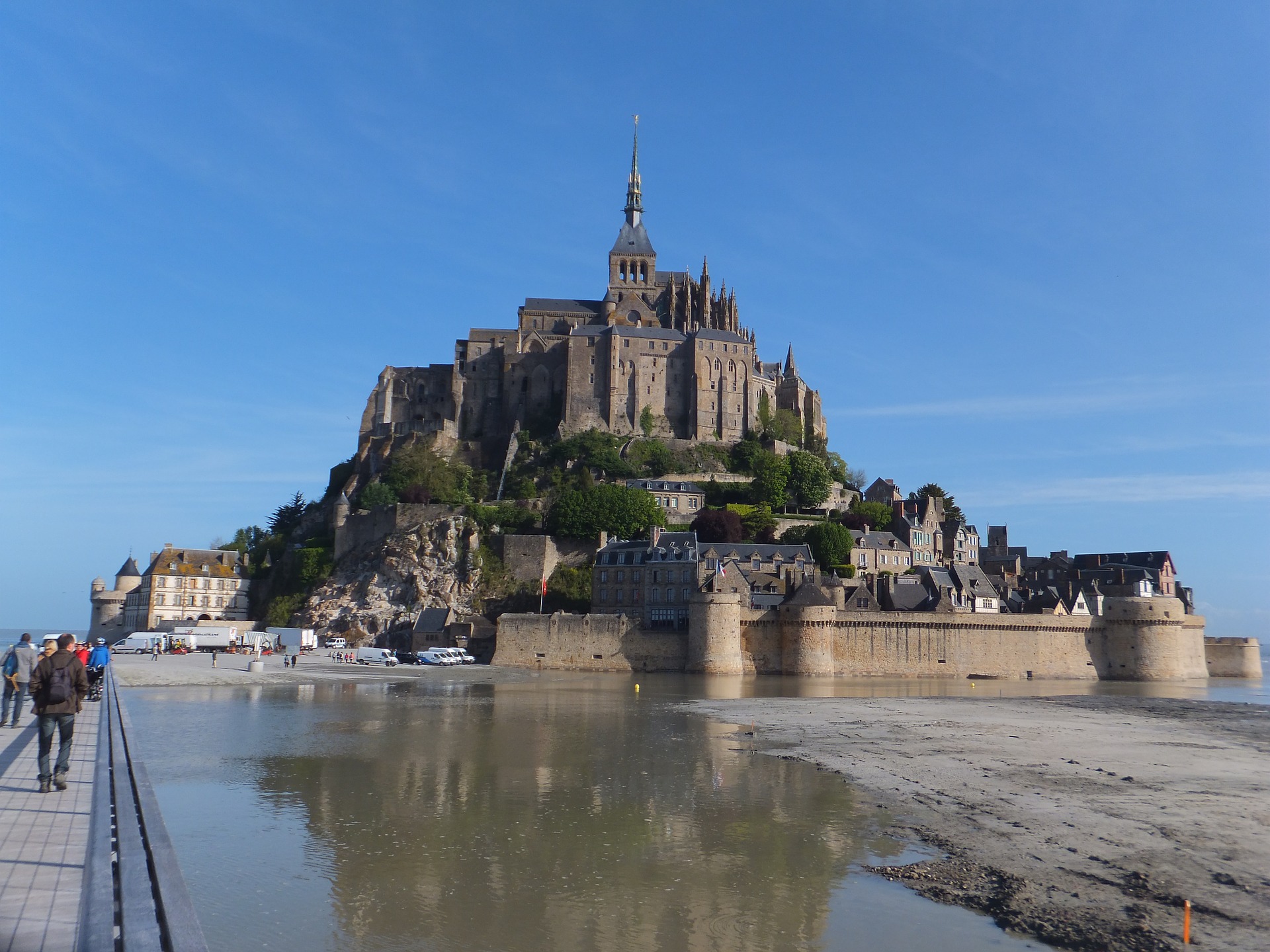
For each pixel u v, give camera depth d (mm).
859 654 122625
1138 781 45625
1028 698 91938
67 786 26500
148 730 57156
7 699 37656
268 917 25828
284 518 188125
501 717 67500
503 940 24656
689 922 26109
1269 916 26766
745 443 179625
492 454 188375
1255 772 48969
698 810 38531
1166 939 25016
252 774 44281
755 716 70750
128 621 172500
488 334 199125
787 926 25812
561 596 139875
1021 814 38281
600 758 50125
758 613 122188
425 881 29125
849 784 43938
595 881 29391
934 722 68375
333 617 143875
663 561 132250
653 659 120750
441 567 143250
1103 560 175000
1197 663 138625
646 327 199750
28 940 14852
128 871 16297
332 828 34844
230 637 132125
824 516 166625
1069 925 25938
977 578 143125
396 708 71688
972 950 24328
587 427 184750
